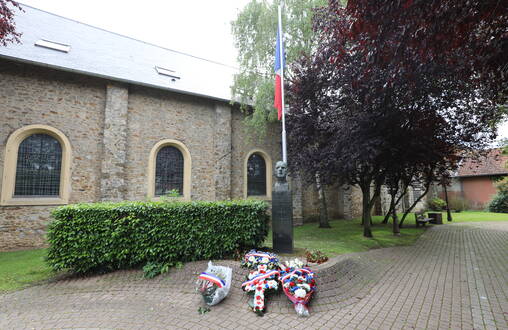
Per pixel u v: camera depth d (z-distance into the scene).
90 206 4.89
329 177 8.68
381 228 11.66
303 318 3.30
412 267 5.60
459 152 9.40
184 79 11.27
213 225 5.20
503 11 3.09
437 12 3.20
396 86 6.28
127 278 4.69
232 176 11.46
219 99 10.87
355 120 7.07
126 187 9.02
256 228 5.45
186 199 10.12
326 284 4.04
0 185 7.18
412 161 8.45
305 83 8.86
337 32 5.29
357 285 4.42
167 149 10.16
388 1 3.26
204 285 3.71
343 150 7.24
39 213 7.64
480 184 21.61
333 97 8.41
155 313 3.46
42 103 7.91
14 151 7.45
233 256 5.14
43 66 7.71
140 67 10.52
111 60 9.93
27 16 9.62
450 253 6.89
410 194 18.11
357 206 16.61
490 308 3.57
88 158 8.45
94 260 4.82
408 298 3.94
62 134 8.09
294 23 9.84
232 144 11.60
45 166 7.96
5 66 7.54
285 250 5.54
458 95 6.84
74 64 8.41
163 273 4.75
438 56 4.25
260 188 12.52
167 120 10.07
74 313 3.47
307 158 8.76
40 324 3.18
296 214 13.01
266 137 12.73
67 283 4.55
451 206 20.47
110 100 8.75
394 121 7.27
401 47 3.93
